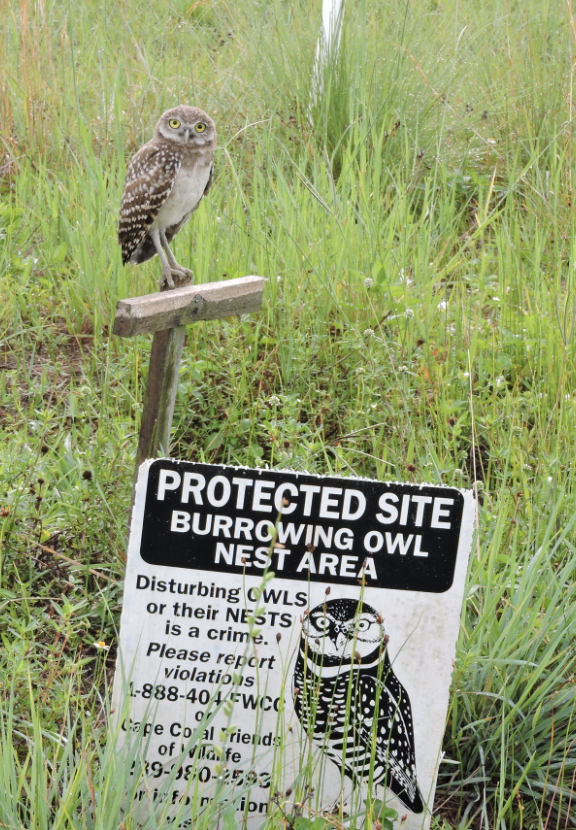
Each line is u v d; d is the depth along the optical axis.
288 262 6.02
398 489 2.84
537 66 8.19
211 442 4.69
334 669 2.93
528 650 3.44
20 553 3.86
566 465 4.45
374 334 5.18
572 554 3.92
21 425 4.76
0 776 2.70
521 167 7.80
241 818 2.92
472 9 9.46
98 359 5.41
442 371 5.29
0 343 5.51
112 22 9.91
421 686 2.96
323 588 2.90
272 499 2.84
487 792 3.27
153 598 2.89
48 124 7.66
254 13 9.23
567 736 3.26
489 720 3.33
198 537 2.86
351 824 2.73
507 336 5.56
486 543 3.88
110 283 5.92
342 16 7.80
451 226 6.86
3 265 6.07
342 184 6.88
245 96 8.12
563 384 4.88
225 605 2.90
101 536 3.97
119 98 7.68
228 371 5.11
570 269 5.82
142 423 3.62
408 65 8.15
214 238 6.07
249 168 7.42
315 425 4.87
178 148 4.20
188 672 2.93
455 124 8.09
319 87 7.86
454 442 4.55
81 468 4.20
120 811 2.76
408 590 2.91
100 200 6.41
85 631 3.56
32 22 8.50
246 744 2.95
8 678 3.21
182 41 9.52
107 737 2.82
